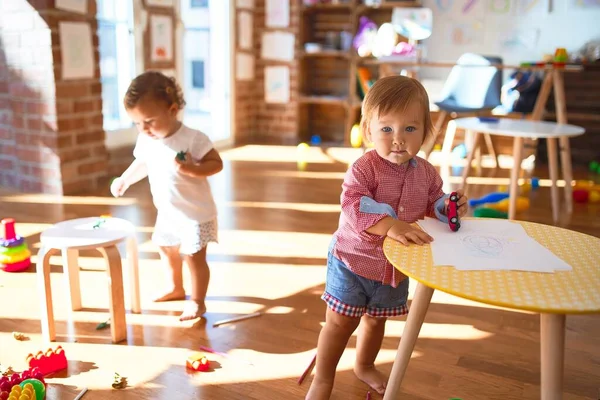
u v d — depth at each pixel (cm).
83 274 213
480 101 390
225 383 145
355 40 488
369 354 146
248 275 218
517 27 465
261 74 533
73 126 325
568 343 171
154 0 397
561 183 377
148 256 233
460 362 159
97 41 337
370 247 124
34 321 176
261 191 343
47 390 139
